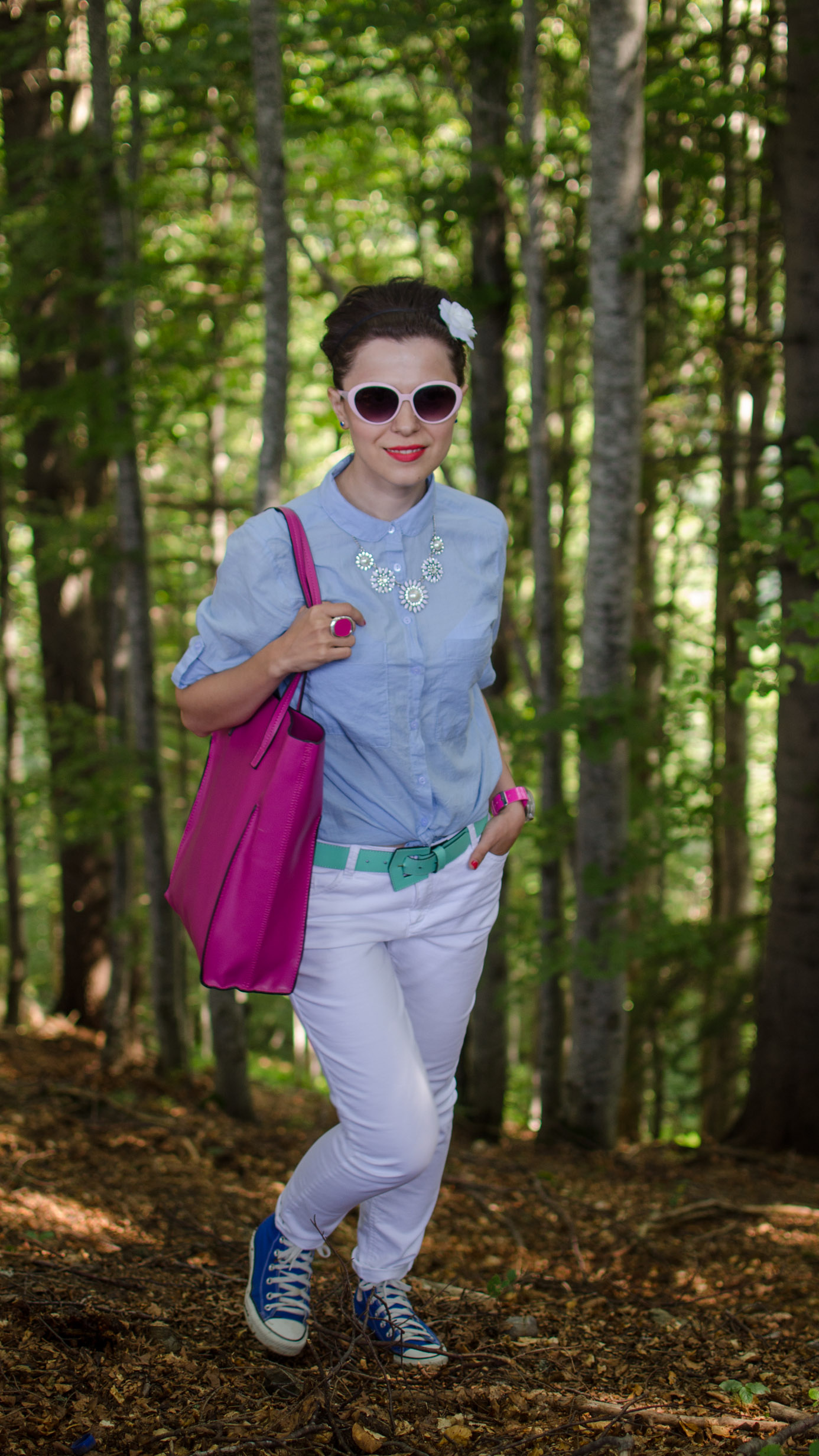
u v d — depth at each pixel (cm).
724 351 877
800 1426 215
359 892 205
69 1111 634
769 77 774
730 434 827
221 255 881
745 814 796
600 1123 732
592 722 657
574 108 892
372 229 1105
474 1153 682
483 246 859
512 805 221
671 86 662
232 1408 221
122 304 796
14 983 1148
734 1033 1005
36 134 1075
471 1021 905
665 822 746
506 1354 263
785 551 622
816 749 716
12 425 844
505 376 882
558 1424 223
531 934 827
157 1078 863
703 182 827
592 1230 463
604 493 650
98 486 1136
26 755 1401
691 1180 620
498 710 691
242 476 1595
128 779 827
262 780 194
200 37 683
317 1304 272
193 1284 301
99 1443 205
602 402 637
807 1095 720
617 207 607
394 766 200
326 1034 208
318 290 1030
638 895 971
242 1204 481
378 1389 231
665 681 928
